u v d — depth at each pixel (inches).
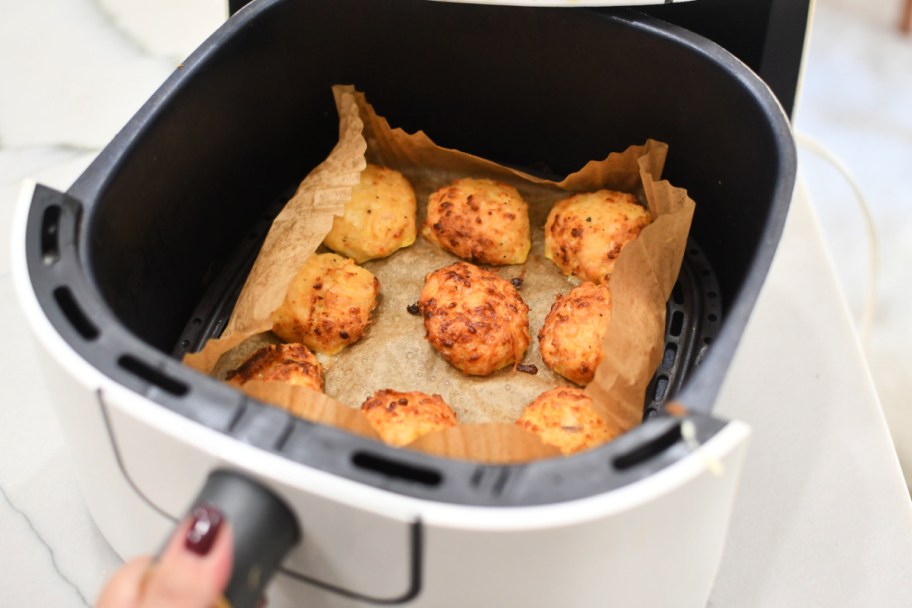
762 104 17.5
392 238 20.6
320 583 14.5
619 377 17.0
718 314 19.5
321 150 21.9
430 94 21.0
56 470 19.3
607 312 18.7
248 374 18.2
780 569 18.5
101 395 13.6
